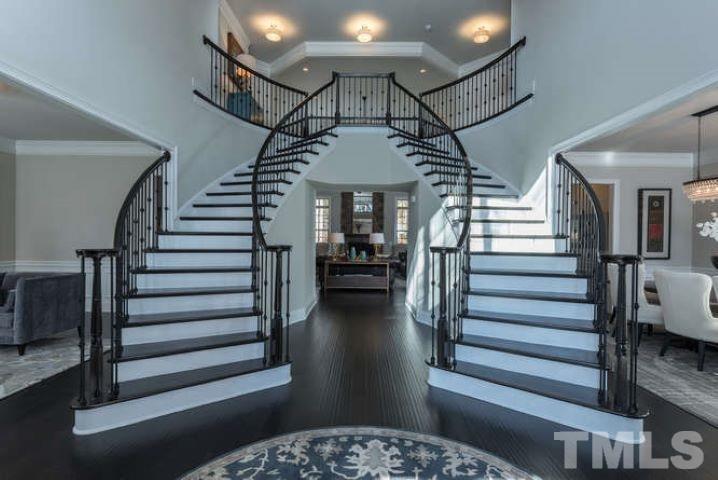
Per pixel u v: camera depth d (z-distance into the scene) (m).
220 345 3.22
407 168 5.97
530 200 5.19
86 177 6.00
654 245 6.53
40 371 3.50
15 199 5.96
